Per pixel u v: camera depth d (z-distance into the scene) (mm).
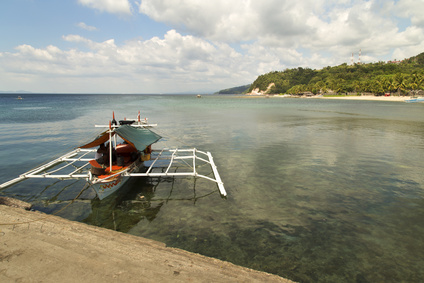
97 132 25234
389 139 21781
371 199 9531
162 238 6965
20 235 5781
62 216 8305
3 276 4320
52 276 4352
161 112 52844
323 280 5430
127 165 11359
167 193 10273
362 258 6164
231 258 6102
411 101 98312
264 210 8695
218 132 25812
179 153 16906
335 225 7695
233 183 11297
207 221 7945
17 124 31469
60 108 63594
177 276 4496
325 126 30750
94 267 4652
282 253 6336
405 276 5559
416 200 9414
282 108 68688
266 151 17359
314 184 11117
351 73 198875
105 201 9484
